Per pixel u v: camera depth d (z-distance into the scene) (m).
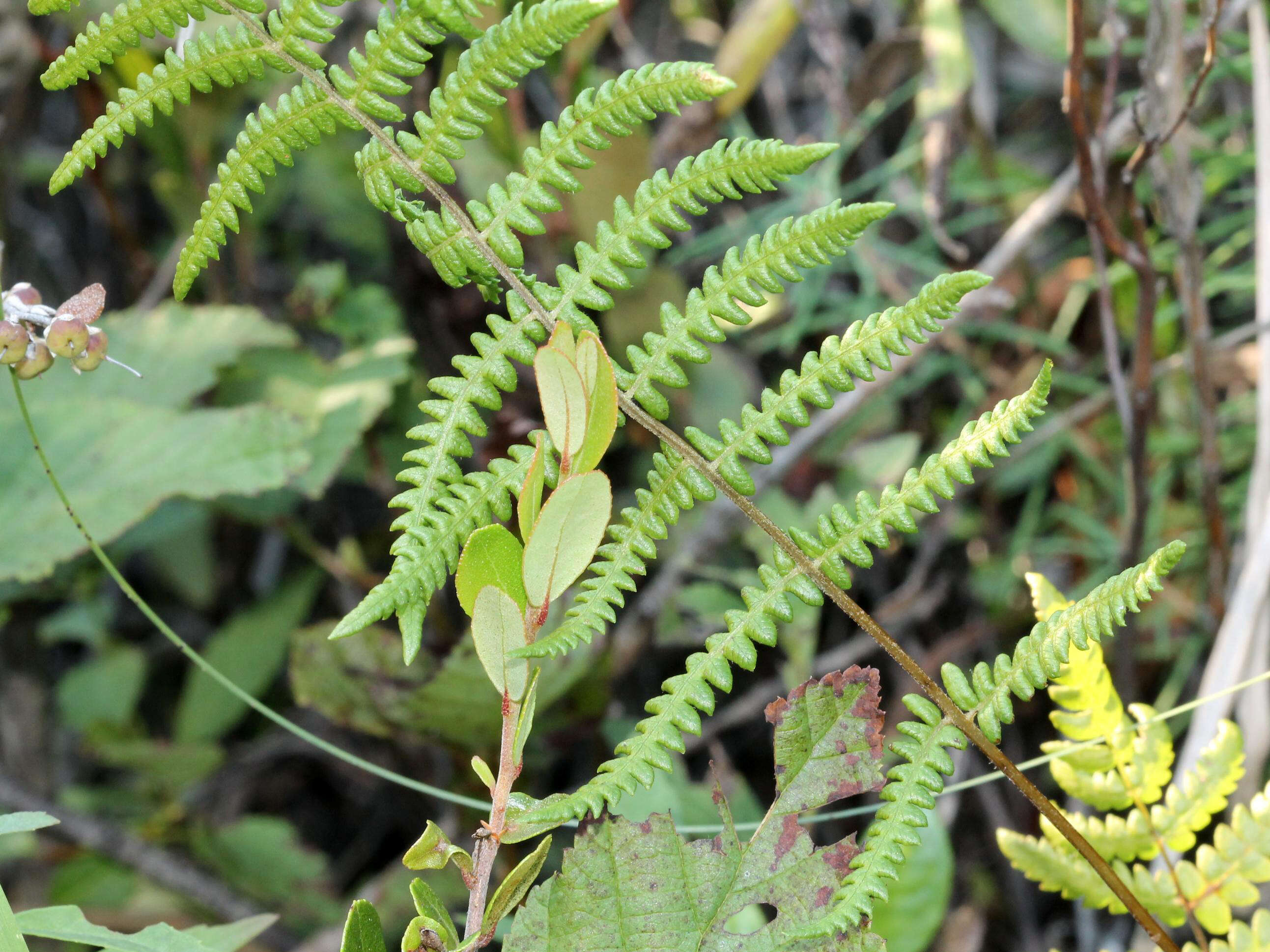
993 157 1.26
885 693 1.22
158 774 1.27
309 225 1.60
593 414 0.52
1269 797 0.62
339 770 1.39
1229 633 0.73
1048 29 1.16
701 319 0.54
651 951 0.54
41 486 0.86
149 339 1.03
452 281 0.54
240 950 1.09
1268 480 0.83
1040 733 1.16
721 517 1.05
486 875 0.54
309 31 0.54
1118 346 0.93
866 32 1.55
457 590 0.53
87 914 1.12
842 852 0.55
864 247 1.28
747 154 0.53
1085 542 1.20
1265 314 0.87
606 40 1.48
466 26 0.53
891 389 1.25
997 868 1.15
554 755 1.02
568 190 0.54
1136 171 0.77
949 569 1.27
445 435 0.54
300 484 0.98
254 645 1.32
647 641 1.02
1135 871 0.62
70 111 1.68
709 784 0.88
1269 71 0.90
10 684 1.28
